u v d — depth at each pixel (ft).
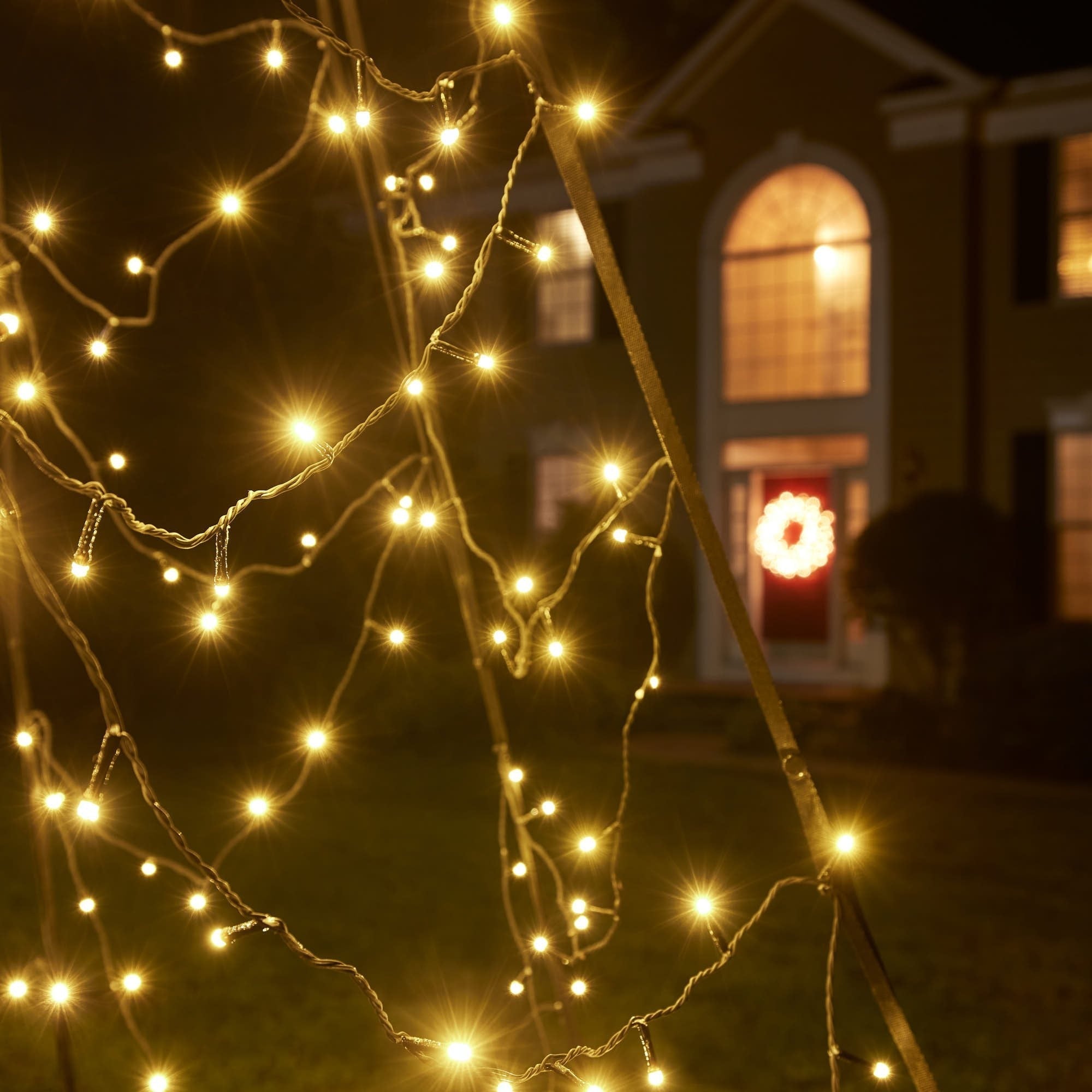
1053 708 33.60
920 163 46.37
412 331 10.42
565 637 8.85
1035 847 25.27
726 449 50.70
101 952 17.22
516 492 53.31
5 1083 13.01
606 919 19.35
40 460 5.50
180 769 31.19
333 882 21.47
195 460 31.12
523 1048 13.98
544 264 6.67
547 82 7.08
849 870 6.66
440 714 34.96
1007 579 39.50
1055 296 45.65
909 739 35.50
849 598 40.83
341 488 33.27
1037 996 16.25
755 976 16.80
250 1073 13.28
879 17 46.29
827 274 49.03
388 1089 12.89
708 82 50.06
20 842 23.89
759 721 36.60
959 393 45.68
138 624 32.19
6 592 12.04
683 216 50.70
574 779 32.17
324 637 35.94
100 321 28.25
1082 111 44.78
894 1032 6.56
